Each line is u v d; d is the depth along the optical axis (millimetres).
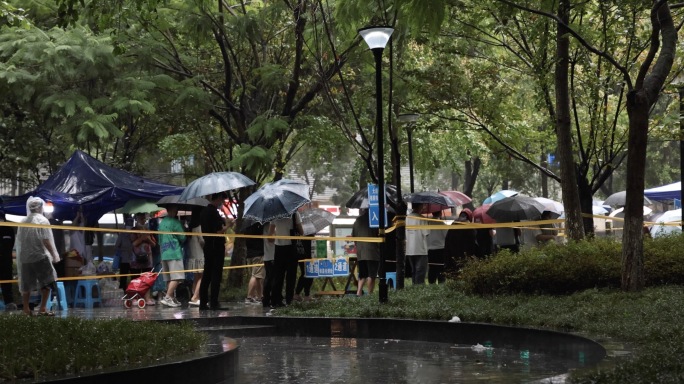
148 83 23484
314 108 28938
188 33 23453
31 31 22984
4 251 20031
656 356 8086
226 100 25531
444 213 27953
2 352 8781
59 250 21328
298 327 15859
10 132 29922
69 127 23016
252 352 13359
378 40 16328
